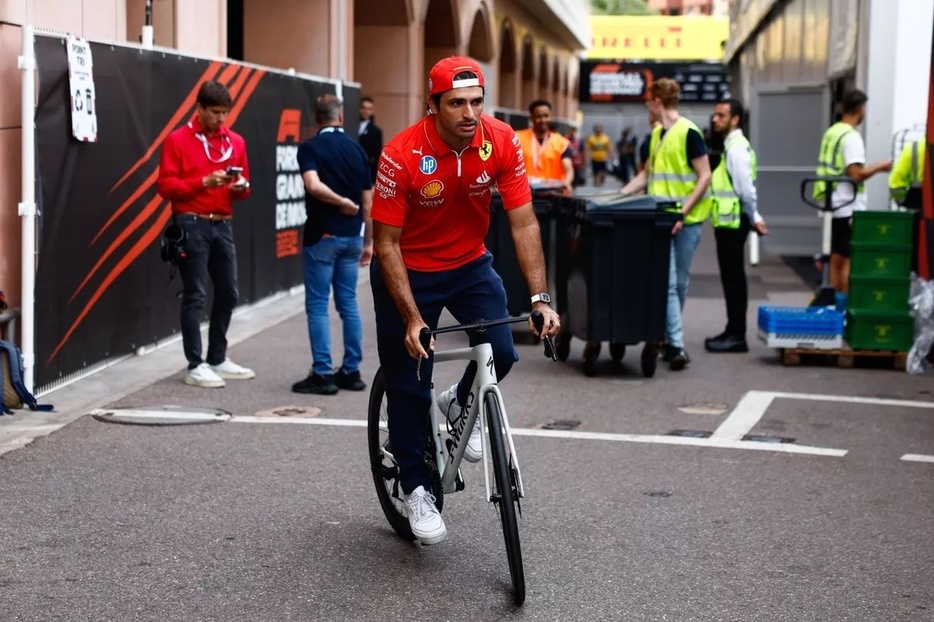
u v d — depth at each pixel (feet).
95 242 29.17
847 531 18.78
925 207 34.60
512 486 15.89
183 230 28.40
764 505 20.07
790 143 60.23
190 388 28.55
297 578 16.49
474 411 16.12
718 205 34.58
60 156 27.12
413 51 75.77
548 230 36.78
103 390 28.04
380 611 15.38
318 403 27.32
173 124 33.60
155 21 39.04
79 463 21.93
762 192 60.64
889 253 32.48
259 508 19.56
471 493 20.51
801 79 69.36
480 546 17.89
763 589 16.28
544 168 42.98
